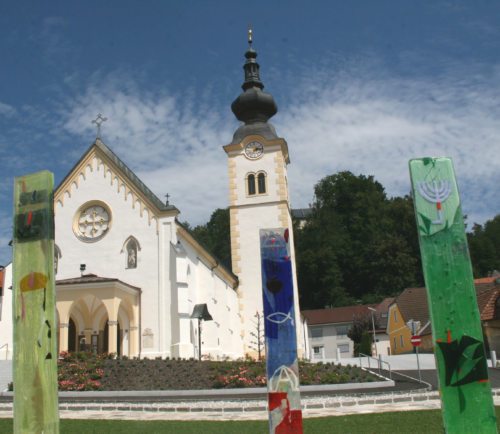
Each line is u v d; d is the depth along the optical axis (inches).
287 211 1884.8
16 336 394.6
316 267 3383.4
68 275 1408.7
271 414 405.7
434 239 384.2
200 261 1534.2
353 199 3737.7
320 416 634.8
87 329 1336.1
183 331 1309.1
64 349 1223.5
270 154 1910.7
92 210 1445.6
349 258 3489.2
